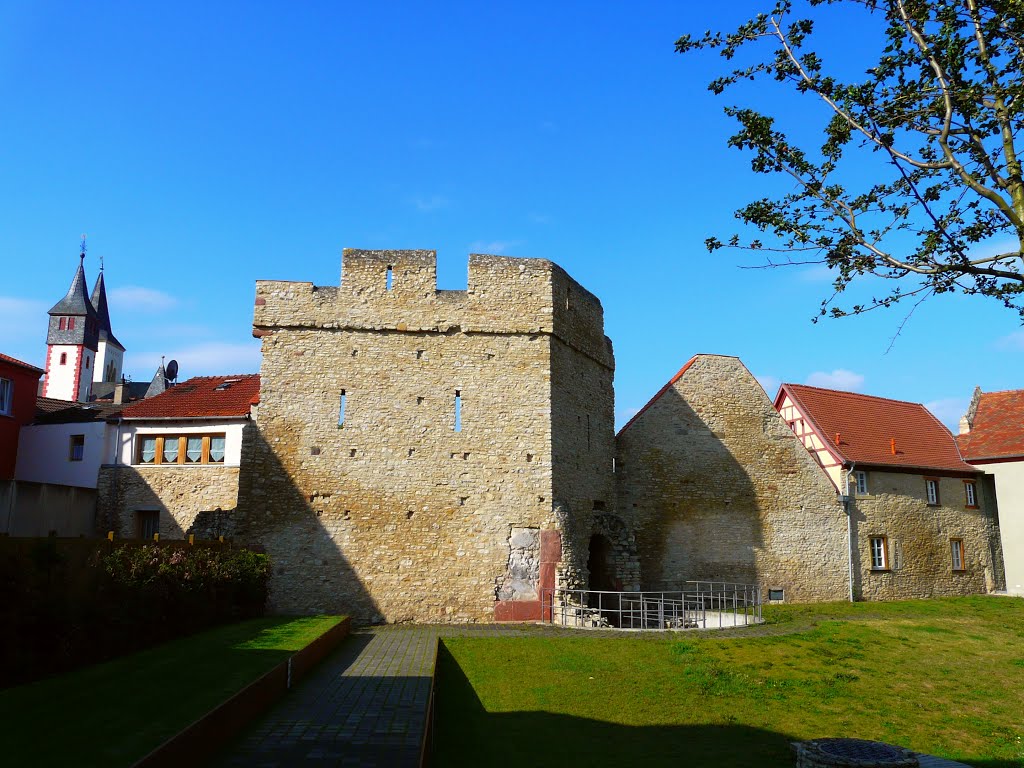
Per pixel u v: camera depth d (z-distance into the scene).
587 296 22.20
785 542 24.64
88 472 23.94
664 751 10.70
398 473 18.66
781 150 10.20
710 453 24.41
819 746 9.48
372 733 7.88
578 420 20.94
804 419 28.27
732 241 10.59
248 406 24.17
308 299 19.27
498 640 15.48
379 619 17.91
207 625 14.52
